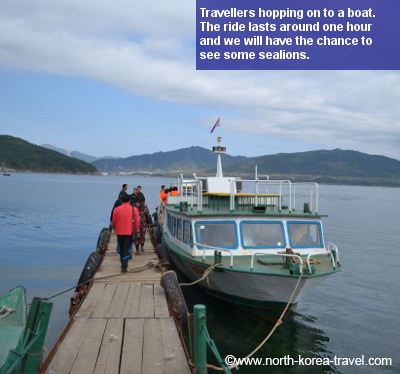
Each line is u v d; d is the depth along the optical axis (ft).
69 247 77.36
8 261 62.13
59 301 42.50
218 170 53.67
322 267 34.40
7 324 25.77
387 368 29.04
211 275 36.11
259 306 35.37
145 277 35.50
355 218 166.61
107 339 21.54
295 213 40.34
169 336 22.15
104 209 167.63
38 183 465.47
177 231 46.55
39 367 17.54
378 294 48.93
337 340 34.12
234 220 38.17
